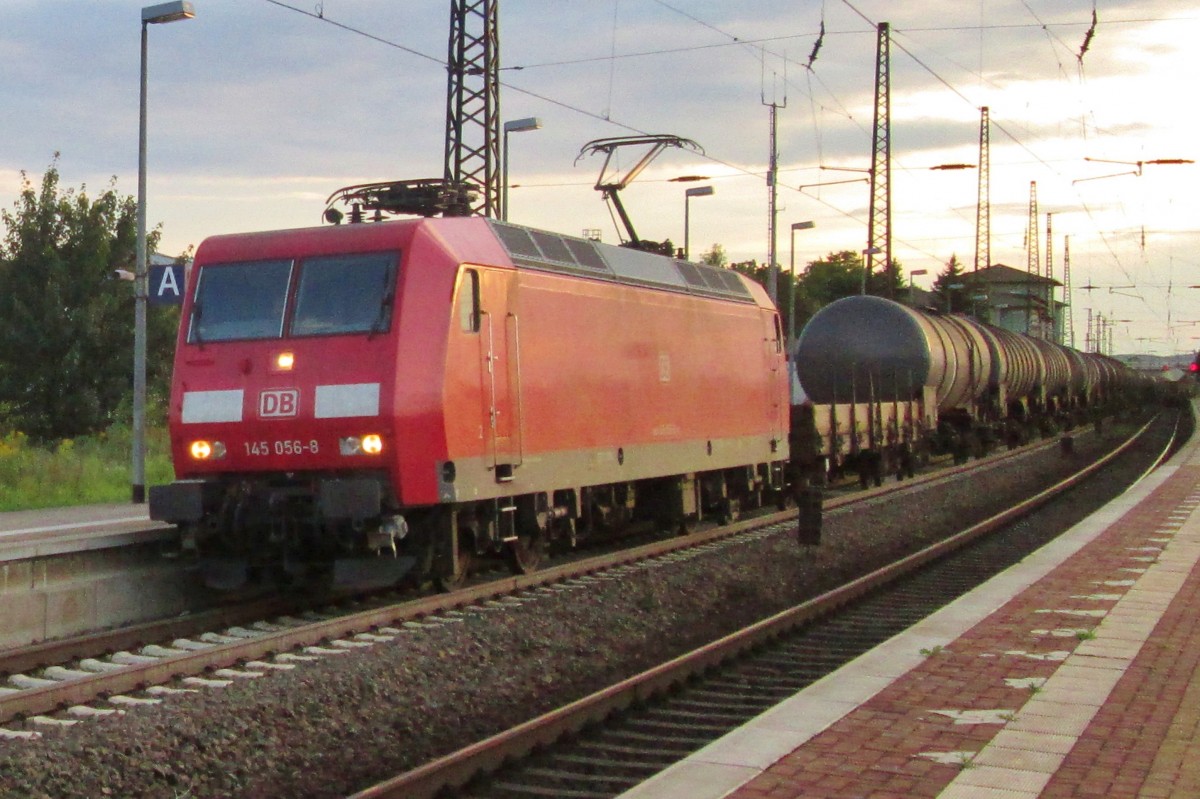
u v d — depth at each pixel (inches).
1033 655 399.9
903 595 605.6
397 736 351.6
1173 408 4281.5
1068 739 302.4
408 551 556.1
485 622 504.1
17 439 1172.5
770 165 1616.6
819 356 1289.4
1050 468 1462.8
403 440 522.9
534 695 409.4
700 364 803.4
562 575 637.3
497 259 579.8
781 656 460.8
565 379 636.1
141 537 568.4
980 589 538.9
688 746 339.0
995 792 262.8
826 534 829.2
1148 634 435.2
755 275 3548.2
